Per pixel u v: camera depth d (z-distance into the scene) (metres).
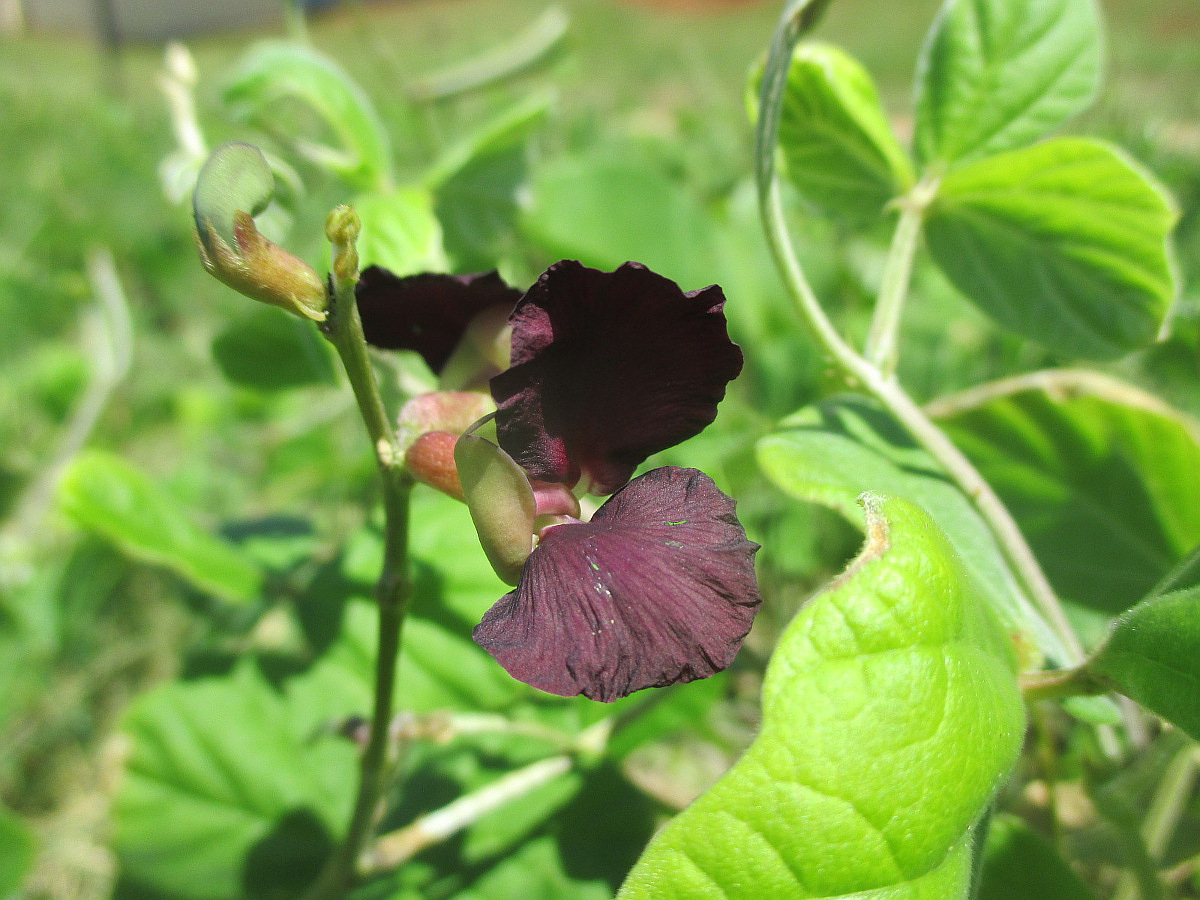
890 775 0.05
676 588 0.05
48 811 0.15
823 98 0.10
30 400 0.24
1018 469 0.12
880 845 0.05
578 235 0.21
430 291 0.07
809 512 0.16
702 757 0.15
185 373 0.27
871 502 0.06
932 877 0.06
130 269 0.30
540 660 0.05
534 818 0.11
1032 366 0.18
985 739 0.06
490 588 0.12
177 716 0.13
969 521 0.09
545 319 0.06
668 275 0.21
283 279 0.05
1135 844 0.08
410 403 0.07
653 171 0.21
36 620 0.16
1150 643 0.06
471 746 0.12
